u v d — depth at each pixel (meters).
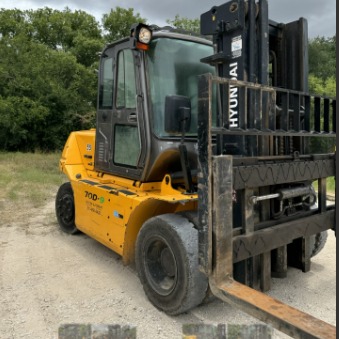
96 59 21.06
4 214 6.80
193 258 2.99
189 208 3.47
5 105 17.09
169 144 3.52
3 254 4.74
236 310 3.33
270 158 3.02
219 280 2.58
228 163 2.59
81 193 4.70
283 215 3.30
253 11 3.07
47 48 20.55
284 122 3.06
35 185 9.61
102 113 4.45
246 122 2.83
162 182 3.66
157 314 3.25
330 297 3.51
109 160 4.31
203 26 3.35
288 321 2.11
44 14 23.72
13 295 3.59
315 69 20.45
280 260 3.54
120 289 3.74
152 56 3.58
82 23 22.48
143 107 3.56
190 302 3.02
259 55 3.15
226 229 2.60
